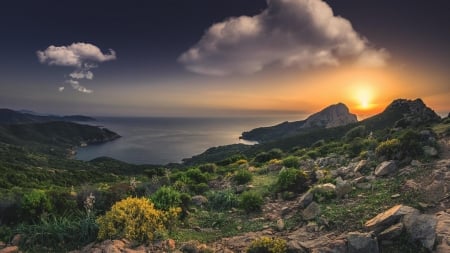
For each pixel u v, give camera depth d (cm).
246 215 1338
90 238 1047
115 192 1538
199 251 948
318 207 1152
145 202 1156
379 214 970
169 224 1160
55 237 1052
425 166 1405
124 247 953
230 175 2394
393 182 1312
